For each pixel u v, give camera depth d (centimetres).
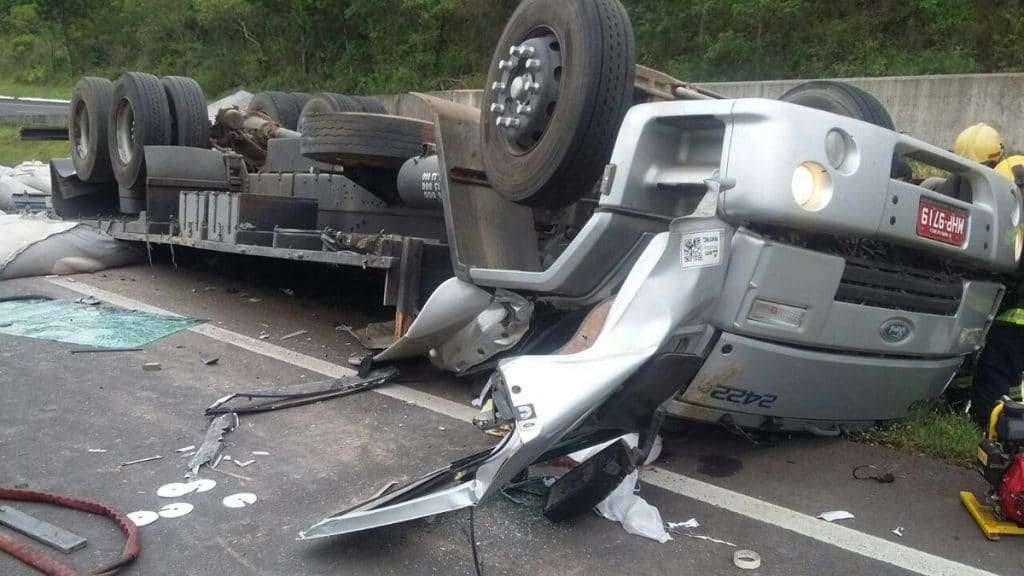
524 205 443
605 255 395
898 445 438
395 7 2386
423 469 392
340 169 718
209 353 596
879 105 504
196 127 891
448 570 305
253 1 2856
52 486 368
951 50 1444
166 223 837
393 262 530
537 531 336
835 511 362
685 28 1733
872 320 374
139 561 306
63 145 2373
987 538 341
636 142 371
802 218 329
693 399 369
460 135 486
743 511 359
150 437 429
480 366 487
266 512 347
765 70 1586
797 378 375
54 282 850
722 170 337
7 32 4253
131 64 3584
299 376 544
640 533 334
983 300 427
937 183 463
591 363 322
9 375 527
